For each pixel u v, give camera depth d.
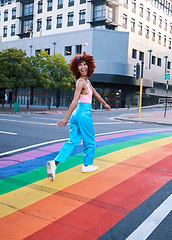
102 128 11.13
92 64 3.69
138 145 6.62
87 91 3.63
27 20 46.34
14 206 2.80
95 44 34.12
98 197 3.04
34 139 7.54
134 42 36.12
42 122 13.07
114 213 2.64
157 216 2.58
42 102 40.12
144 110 30.33
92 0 36.19
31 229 2.32
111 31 34.22
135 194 3.15
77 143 3.64
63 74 27.36
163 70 44.53
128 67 33.47
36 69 25.19
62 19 40.47
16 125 11.16
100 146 6.45
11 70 24.14
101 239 2.16
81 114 3.64
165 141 7.33
